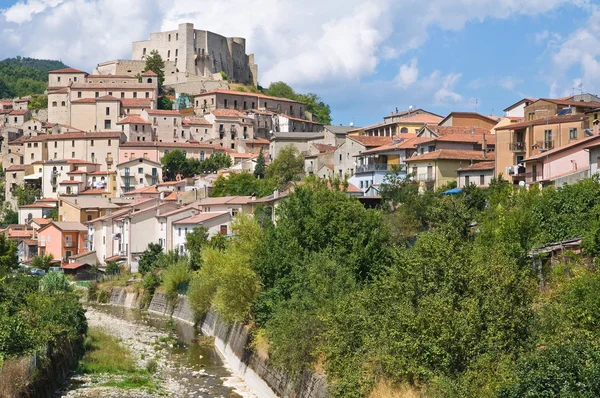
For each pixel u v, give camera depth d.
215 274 85.56
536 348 42.34
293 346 58.53
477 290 45.56
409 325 45.38
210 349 88.56
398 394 45.22
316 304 60.84
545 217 68.62
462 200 80.31
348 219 74.75
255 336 73.25
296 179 161.50
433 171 120.81
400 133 165.50
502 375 40.09
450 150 123.19
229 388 70.38
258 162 195.12
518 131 110.69
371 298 53.44
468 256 48.97
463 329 43.38
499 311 44.12
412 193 104.38
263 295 72.62
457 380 41.94
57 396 64.94
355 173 142.25
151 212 150.62
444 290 46.47
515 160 110.00
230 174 176.38
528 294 46.22
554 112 121.00
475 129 142.50
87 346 83.94
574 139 104.12
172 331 100.75
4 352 60.34
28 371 59.75
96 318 112.75
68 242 167.75
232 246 91.38
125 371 75.81
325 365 54.59
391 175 117.69
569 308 44.47
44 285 92.50
